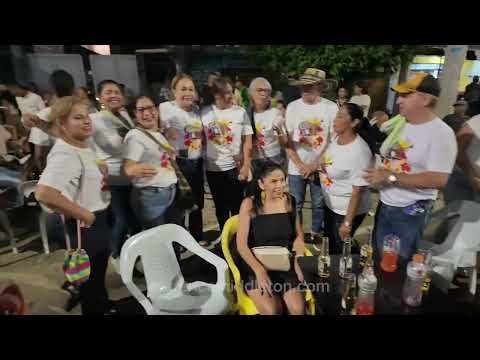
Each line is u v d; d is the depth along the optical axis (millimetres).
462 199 2248
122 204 2252
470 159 2182
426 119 1830
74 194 1974
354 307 1495
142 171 2271
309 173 2564
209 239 2926
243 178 2697
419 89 1772
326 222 2463
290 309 1789
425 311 1469
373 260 1909
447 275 2102
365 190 2172
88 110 1967
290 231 1995
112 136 2090
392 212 2041
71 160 1923
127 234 2371
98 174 2057
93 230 2105
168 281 1911
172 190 2443
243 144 2656
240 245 1926
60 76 1947
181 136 2414
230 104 2488
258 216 1985
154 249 1870
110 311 2188
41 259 2137
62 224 2027
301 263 1846
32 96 1913
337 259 1889
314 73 2268
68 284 2158
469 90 2117
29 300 2166
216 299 1873
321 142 2453
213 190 2744
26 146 1937
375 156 2104
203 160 2635
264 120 2561
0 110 1899
